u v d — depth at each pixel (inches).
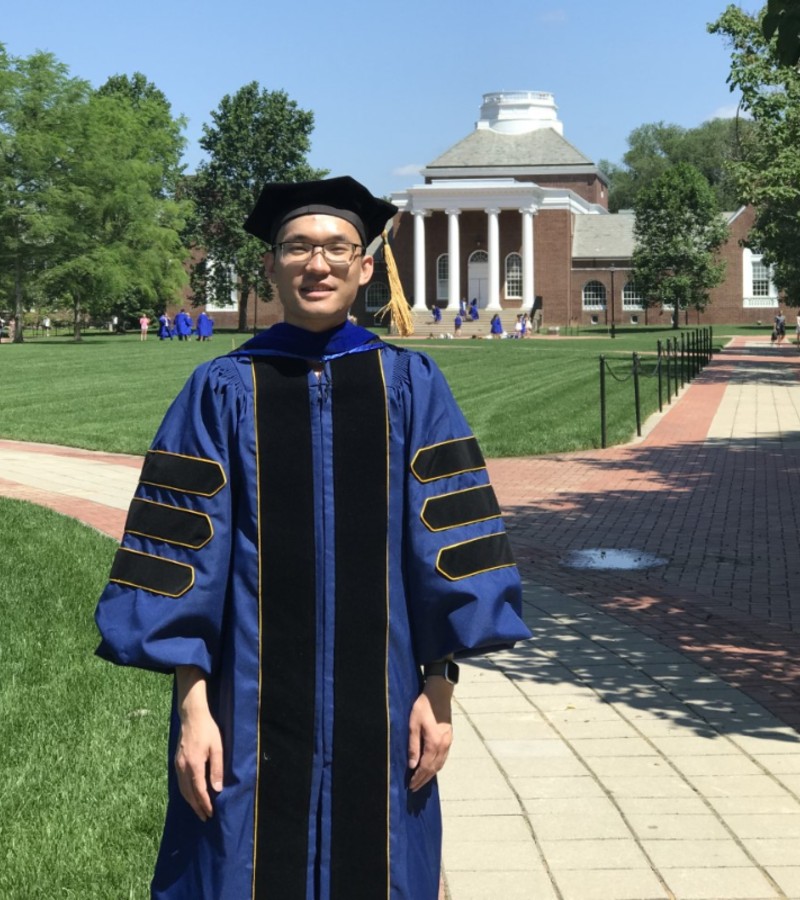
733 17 1127.6
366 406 106.3
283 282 109.0
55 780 191.3
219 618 102.2
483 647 102.7
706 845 171.3
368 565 103.3
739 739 216.2
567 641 288.4
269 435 104.5
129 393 1032.8
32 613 295.6
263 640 101.7
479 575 103.7
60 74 2317.9
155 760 201.2
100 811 179.5
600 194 3964.1
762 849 169.9
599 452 689.0
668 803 186.7
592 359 1658.5
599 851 169.5
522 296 3373.5
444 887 158.9
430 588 103.3
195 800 99.7
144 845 168.9
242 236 3036.4
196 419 105.1
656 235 3068.4
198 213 3080.7
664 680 254.5
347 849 100.3
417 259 3275.1
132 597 101.1
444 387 110.0
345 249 109.0
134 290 2790.4
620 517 481.1
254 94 3085.6
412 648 105.3
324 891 100.0
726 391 1103.6
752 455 669.3
